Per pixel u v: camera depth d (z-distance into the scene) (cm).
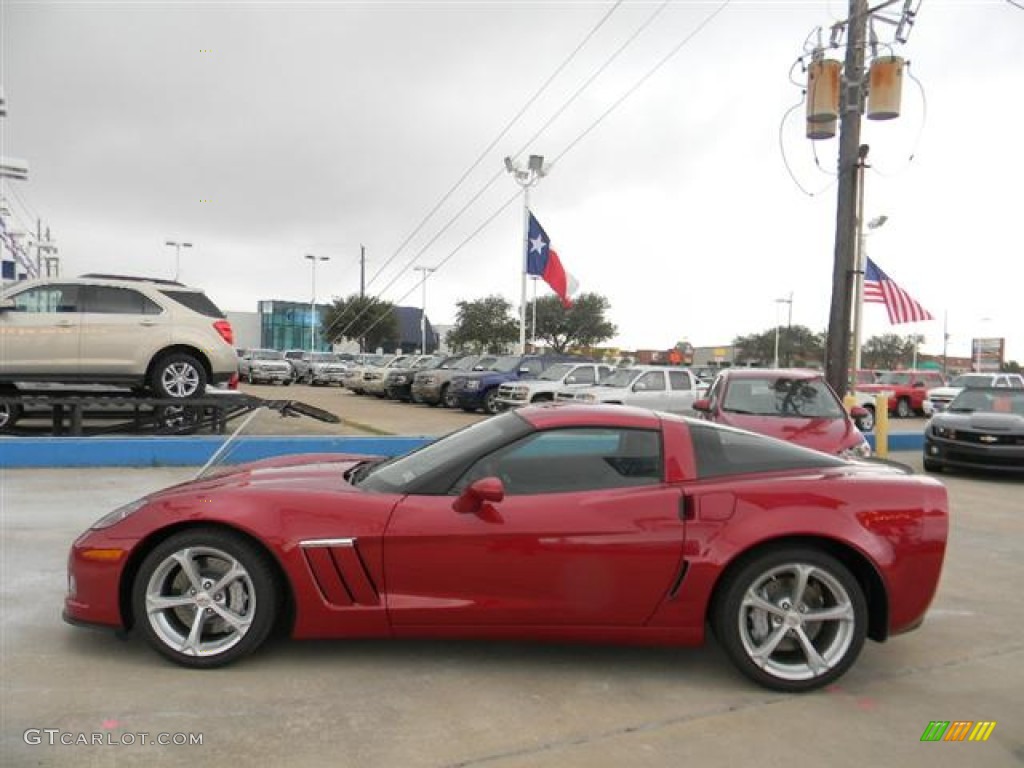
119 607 380
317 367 3488
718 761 313
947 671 412
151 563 376
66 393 1223
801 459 421
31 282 1122
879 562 382
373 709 347
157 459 1026
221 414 1262
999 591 566
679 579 378
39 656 392
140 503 400
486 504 377
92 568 380
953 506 938
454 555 374
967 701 375
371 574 375
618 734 333
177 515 377
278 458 508
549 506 380
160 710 339
